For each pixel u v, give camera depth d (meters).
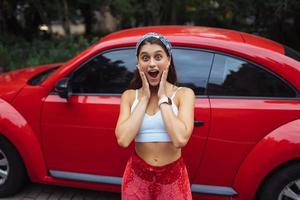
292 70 3.59
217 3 7.95
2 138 4.11
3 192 4.28
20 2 9.23
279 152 3.53
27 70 4.89
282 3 7.12
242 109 3.60
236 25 8.30
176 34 3.87
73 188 4.55
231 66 3.69
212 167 3.71
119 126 2.66
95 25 10.92
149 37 2.65
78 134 3.90
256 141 3.60
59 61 7.54
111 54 3.88
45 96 3.98
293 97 3.59
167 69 2.67
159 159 2.70
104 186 3.99
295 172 3.58
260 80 3.64
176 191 2.71
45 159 4.07
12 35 9.04
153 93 2.71
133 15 8.68
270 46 3.87
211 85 3.70
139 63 2.68
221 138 3.63
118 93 3.85
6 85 4.26
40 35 9.41
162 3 8.66
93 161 3.94
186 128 2.60
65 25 9.16
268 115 3.57
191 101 2.73
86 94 3.90
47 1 8.77
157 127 2.68
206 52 3.72
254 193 3.69
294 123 3.54
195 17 8.93
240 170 3.66
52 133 3.97
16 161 4.17
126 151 3.81
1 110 4.05
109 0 8.49
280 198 3.68
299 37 8.05
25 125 4.02
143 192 2.74
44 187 4.55
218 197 3.76
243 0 7.55
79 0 8.73
